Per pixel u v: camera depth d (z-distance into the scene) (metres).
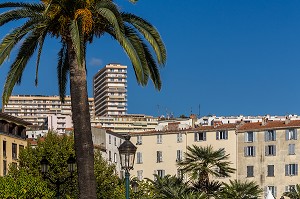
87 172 32.38
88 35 33.69
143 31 34.25
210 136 138.75
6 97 34.34
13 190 61.94
